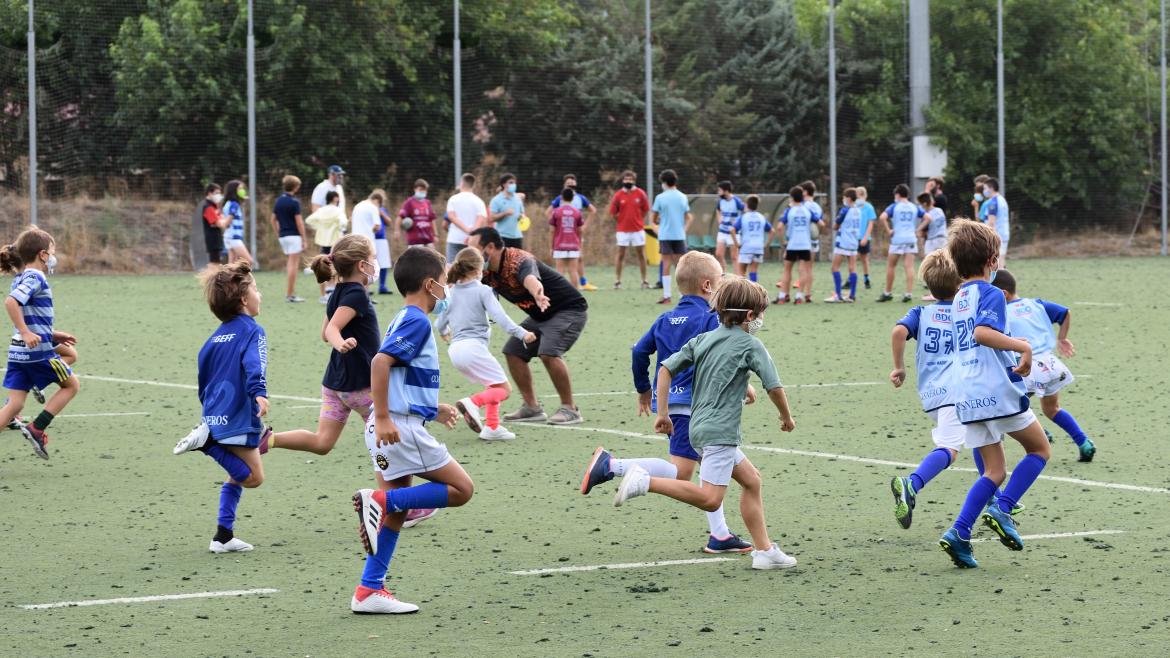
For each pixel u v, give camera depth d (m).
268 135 45.91
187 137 45.81
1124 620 8.00
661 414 9.53
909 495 9.80
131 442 14.76
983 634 7.77
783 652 7.48
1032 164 52.59
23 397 13.25
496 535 10.53
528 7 49.19
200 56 45.25
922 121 51.34
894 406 16.92
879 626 7.97
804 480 12.53
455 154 45.31
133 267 42.22
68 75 44.16
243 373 9.94
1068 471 12.77
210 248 34.16
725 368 9.24
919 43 51.16
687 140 51.56
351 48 46.72
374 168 47.47
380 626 8.09
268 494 12.14
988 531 10.51
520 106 49.59
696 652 7.50
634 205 35.38
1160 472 12.63
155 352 22.48
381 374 8.58
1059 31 52.41
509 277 15.48
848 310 29.61
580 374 20.09
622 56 50.50
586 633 7.90
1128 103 52.81
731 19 53.44
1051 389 12.95
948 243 9.86
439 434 15.34
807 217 31.28
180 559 9.82
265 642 7.77
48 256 13.27
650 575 9.30
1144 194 53.34
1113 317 27.56
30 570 9.48
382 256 33.00
